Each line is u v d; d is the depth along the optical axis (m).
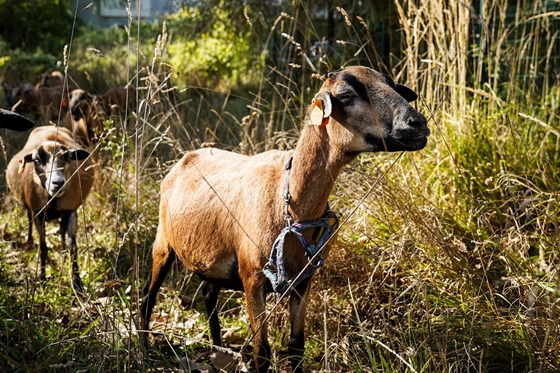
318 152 3.03
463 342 3.33
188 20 11.10
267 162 3.26
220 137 7.40
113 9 23.62
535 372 3.08
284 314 3.94
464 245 4.02
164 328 3.98
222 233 3.31
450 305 3.65
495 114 5.04
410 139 2.85
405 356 3.37
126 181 5.73
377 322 3.73
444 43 5.11
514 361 3.30
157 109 6.78
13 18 19.50
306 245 3.07
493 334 3.42
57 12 20.86
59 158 5.18
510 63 5.49
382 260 3.98
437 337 3.41
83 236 5.65
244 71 12.19
